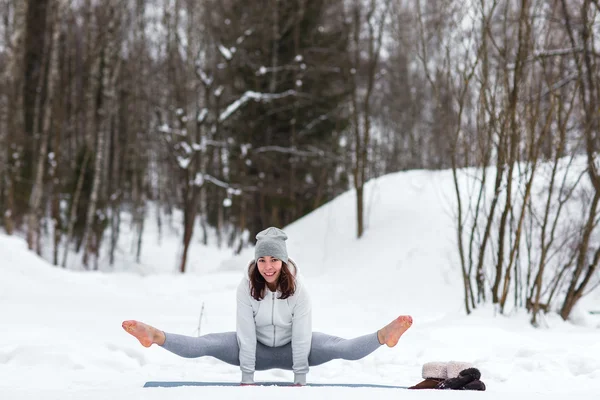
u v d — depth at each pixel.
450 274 14.50
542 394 3.27
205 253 31.78
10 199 24.42
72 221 26.73
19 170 27.47
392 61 31.94
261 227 29.61
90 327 7.61
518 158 10.14
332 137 28.20
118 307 10.37
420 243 16.19
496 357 6.51
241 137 26.94
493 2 9.91
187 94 25.83
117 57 30.25
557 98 10.00
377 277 15.36
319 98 26.58
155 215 39.69
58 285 13.60
